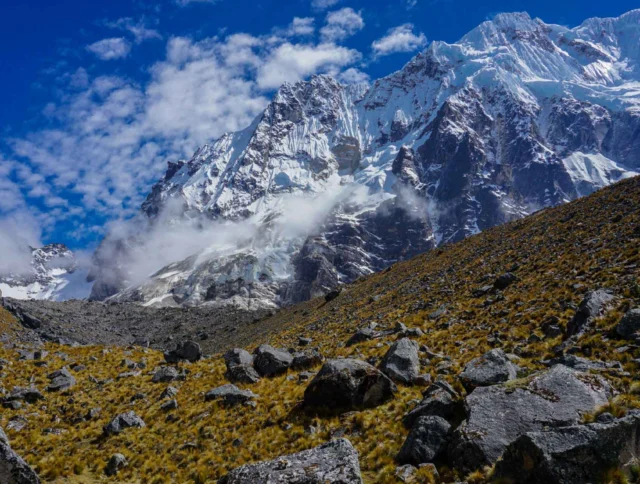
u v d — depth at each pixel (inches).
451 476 534.0
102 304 7445.9
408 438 625.9
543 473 432.5
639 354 726.5
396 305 2154.3
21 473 587.2
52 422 1094.4
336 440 573.6
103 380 1429.6
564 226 2222.0
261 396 1085.1
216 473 753.6
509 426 546.0
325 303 3937.0
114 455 842.8
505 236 2802.7
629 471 422.6
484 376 719.1
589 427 449.4
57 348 1939.0
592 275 1280.8
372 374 871.1
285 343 2287.2
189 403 1120.2
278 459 555.8
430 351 1099.9
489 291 1658.5
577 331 911.7
